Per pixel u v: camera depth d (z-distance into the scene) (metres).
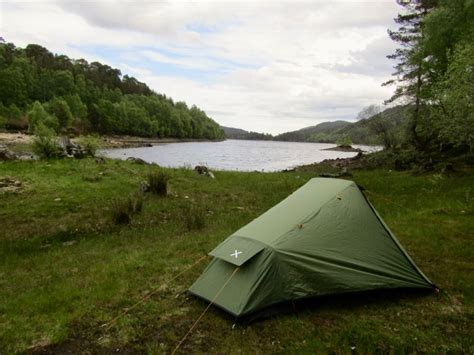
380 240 6.17
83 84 110.00
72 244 9.52
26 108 87.12
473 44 15.80
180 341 4.86
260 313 5.29
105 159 20.20
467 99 15.30
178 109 141.25
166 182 14.55
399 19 29.16
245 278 5.49
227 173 21.91
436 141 28.14
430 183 17.55
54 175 15.20
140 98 126.50
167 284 6.65
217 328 5.14
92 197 12.77
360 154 38.88
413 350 4.53
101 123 92.94
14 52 114.12
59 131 75.44
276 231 5.84
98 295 6.25
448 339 4.72
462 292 6.06
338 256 5.75
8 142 48.38
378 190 17.06
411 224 10.27
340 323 5.17
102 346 4.82
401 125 31.38
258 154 65.06
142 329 5.18
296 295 5.37
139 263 7.75
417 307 5.58
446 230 9.46
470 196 13.80
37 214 10.96
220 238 9.50
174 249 8.74
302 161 49.75
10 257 8.54
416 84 27.19
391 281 5.85
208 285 5.91
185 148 77.25
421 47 25.36
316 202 6.38
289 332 4.99
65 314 5.65
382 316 5.35
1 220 10.38
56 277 7.39
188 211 12.19
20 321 5.48
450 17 22.23
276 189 17.16
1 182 13.34
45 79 100.81
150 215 11.88
